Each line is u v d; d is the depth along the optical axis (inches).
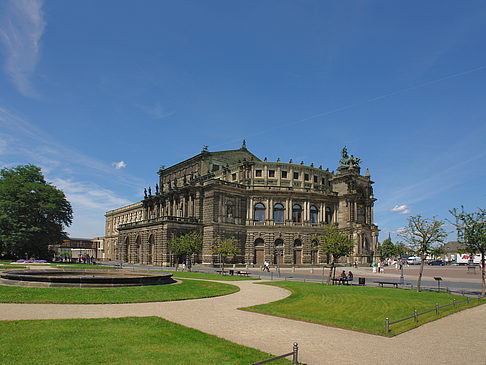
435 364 655.8
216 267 3838.6
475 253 1734.7
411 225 1715.1
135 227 4682.6
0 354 624.1
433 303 1302.9
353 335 843.4
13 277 1508.4
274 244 4325.8
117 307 1096.8
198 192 4298.7
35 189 3811.5
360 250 4495.6
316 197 4584.2
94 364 593.9
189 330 828.6
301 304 1249.4
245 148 5251.0
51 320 878.4
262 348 724.7
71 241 6786.4
